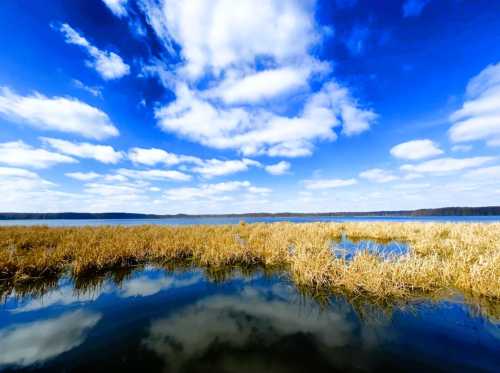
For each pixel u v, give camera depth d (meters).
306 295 5.99
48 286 6.61
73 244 10.16
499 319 4.66
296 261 7.73
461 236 13.15
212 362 3.50
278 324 4.58
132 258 9.30
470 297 5.61
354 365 3.42
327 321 4.68
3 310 5.13
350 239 15.17
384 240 14.68
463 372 3.23
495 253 7.80
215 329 4.39
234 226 22.14
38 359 3.54
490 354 3.62
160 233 15.28
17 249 9.53
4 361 3.48
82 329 4.39
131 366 3.41
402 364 3.42
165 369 3.36
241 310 5.20
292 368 3.38
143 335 4.20
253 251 9.70
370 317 4.83
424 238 12.88
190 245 10.89
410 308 5.16
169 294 6.14
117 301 5.66
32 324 4.55
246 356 3.63
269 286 6.71
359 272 6.42
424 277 6.26
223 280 7.25
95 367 3.38
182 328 4.44
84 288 6.52
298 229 17.62
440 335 4.14
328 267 7.12
